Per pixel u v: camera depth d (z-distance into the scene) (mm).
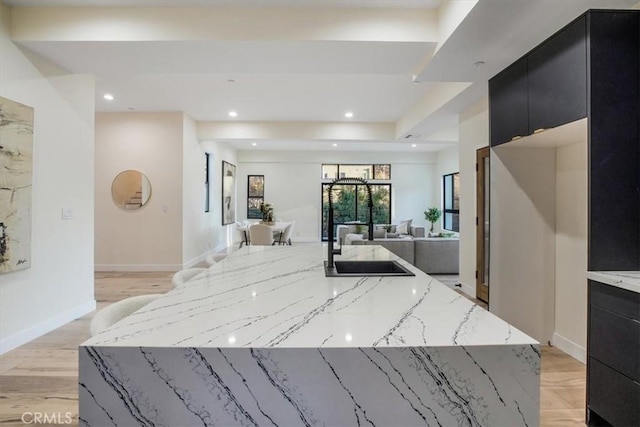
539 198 3113
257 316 1193
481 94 4211
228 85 4934
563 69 2166
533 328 3123
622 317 1785
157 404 927
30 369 2654
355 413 939
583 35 1989
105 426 927
